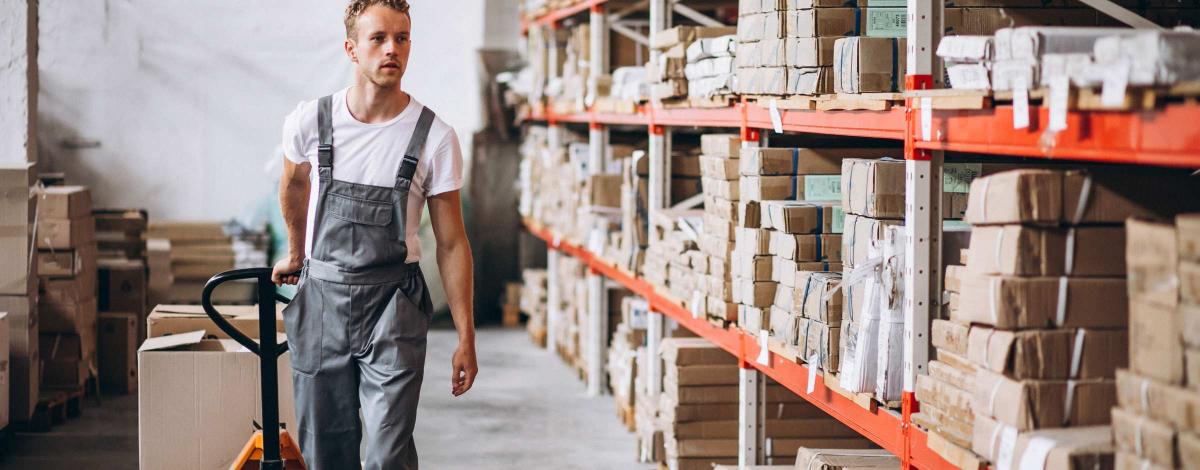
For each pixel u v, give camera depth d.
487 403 8.17
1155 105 2.31
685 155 6.94
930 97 3.28
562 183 9.16
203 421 4.66
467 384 3.86
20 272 6.64
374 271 3.65
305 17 11.47
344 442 3.79
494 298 12.22
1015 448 2.75
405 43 3.61
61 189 7.50
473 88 11.94
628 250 7.09
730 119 5.36
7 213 6.61
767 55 4.67
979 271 2.94
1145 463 2.37
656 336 6.72
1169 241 2.32
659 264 6.41
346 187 3.64
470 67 11.92
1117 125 2.44
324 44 11.52
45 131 11.17
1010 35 2.75
